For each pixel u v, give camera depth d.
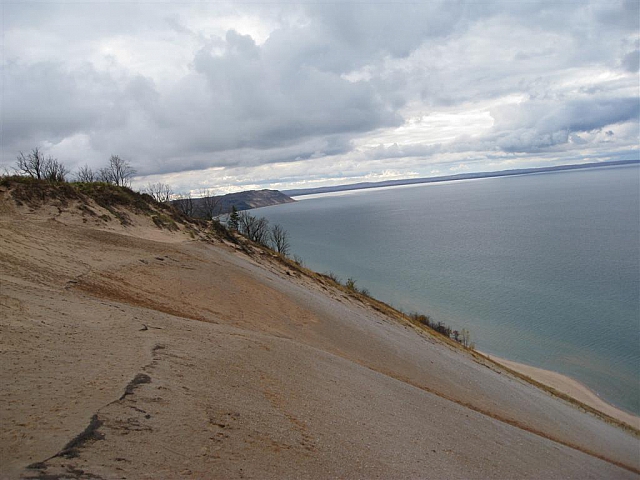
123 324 12.61
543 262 111.06
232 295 23.27
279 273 37.59
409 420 12.30
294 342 17.47
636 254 113.31
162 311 17.02
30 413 6.55
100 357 9.48
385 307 49.03
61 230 24.77
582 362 54.62
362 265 117.94
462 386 22.30
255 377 11.21
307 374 13.11
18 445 5.69
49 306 12.55
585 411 32.19
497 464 11.40
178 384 9.07
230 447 7.30
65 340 10.08
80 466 5.54
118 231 29.08
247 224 71.19
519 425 18.64
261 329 19.03
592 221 179.38
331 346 20.38
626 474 17.59
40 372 8.03
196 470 6.32
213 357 11.66
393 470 8.57
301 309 25.64
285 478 6.94
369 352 21.88
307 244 162.12
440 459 10.12
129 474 5.72
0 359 8.16
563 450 16.77
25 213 25.95
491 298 82.38
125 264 22.08
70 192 30.77
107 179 49.34
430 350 29.83
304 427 9.17
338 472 7.76
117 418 6.99
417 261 121.31
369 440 9.69
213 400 8.87
